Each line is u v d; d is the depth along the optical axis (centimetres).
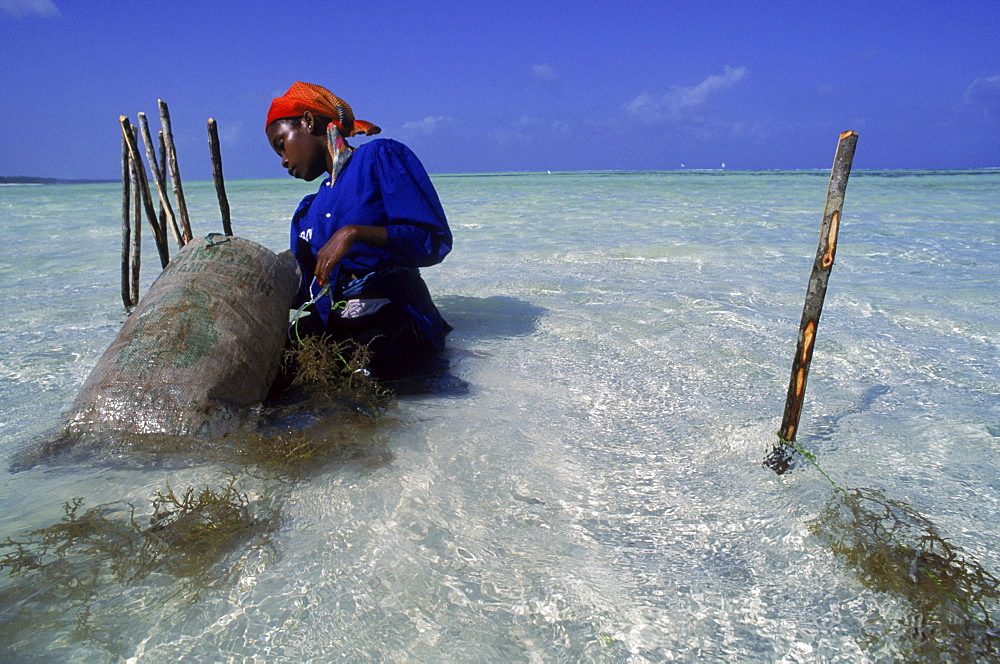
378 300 346
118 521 205
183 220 430
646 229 973
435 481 233
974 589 173
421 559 190
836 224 221
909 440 259
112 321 457
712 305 486
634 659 155
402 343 348
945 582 174
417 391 319
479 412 294
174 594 175
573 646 159
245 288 296
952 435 262
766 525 206
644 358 369
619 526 208
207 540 194
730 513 213
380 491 225
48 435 261
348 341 328
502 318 459
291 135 354
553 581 181
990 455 246
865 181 2789
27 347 394
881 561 182
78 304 511
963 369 344
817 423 277
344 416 276
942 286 542
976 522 204
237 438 256
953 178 3309
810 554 191
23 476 234
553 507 218
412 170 341
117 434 253
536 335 417
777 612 169
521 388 325
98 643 158
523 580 182
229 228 439
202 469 238
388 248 329
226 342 277
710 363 358
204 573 182
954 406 293
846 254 720
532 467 244
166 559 187
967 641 157
